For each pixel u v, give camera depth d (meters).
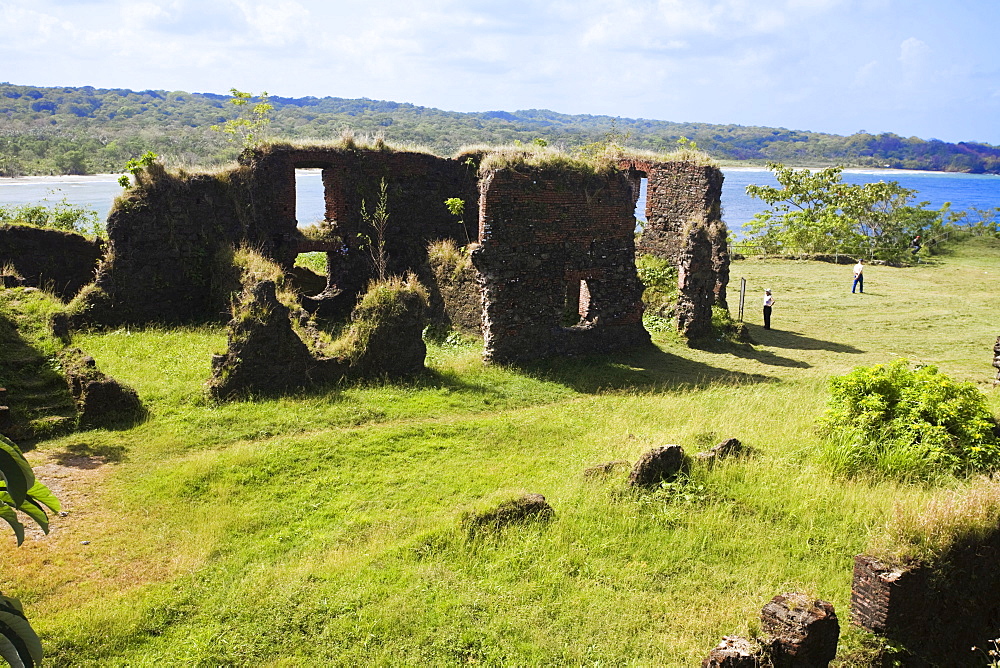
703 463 10.45
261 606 7.36
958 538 7.34
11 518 4.30
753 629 6.33
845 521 9.02
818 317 25.39
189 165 21.58
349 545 8.84
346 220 22.55
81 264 21.05
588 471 10.59
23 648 3.95
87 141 93.25
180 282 20.19
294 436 12.49
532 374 17.20
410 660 6.63
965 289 30.80
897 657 6.80
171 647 6.82
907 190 44.47
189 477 10.48
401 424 13.34
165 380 14.56
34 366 13.43
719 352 20.34
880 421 11.04
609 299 19.44
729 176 175.50
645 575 7.97
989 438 10.61
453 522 8.93
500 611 7.30
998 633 7.83
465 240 24.38
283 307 14.59
